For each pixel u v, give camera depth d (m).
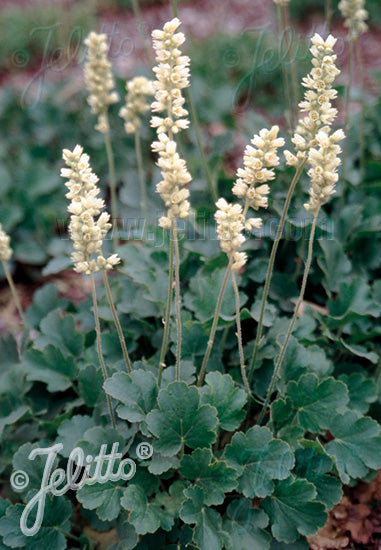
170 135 0.59
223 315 0.72
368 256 0.84
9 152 1.21
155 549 0.65
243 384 0.72
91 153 1.09
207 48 1.47
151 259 0.80
